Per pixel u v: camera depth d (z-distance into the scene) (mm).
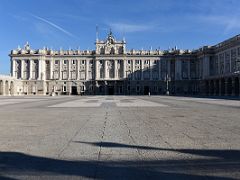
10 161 10039
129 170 8930
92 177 8328
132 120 21703
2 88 121250
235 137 14305
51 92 144250
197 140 13547
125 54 148000
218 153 10969
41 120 21828
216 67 132875
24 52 148125
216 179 8070
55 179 8188
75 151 11422
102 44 149500
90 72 149750
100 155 10773
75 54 149000
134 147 12086
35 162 9906
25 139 13969
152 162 9789
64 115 25875
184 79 147375
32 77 147750
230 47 116938
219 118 22984
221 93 113812
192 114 26562
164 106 38875
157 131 16281
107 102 52156
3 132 16078
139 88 148750
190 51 148125
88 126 18406
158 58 148875
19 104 45438
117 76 148875
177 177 8258
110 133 15656
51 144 12773
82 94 148750
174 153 11000
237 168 9062
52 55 149125
